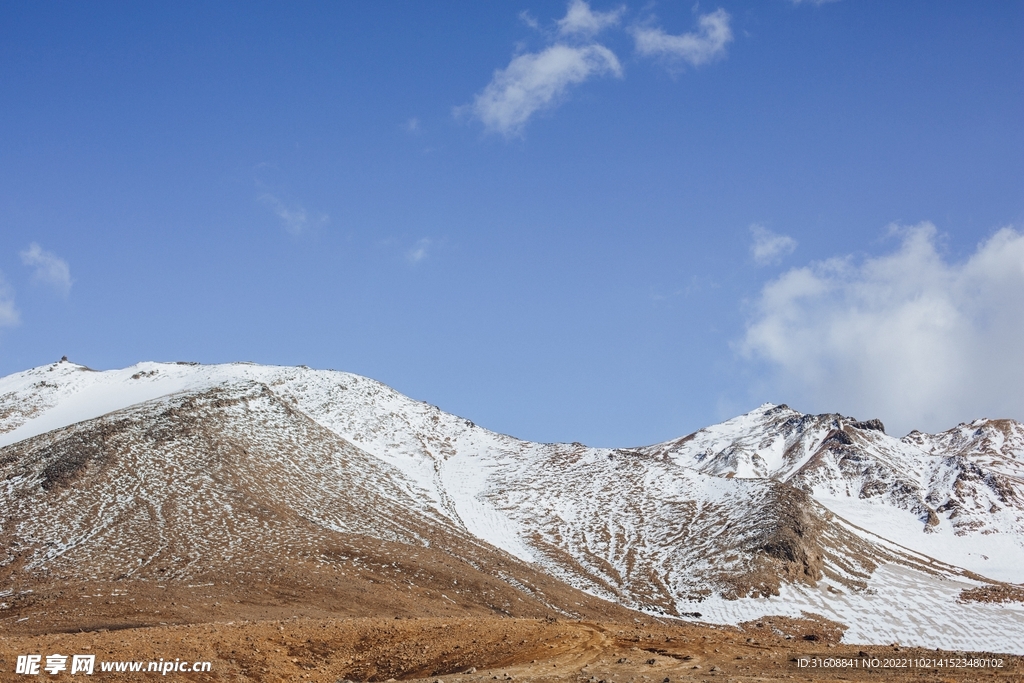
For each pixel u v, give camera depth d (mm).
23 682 26203
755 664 28438
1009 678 24641
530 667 28969
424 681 27359
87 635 31938
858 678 25438
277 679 29281
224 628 33750
